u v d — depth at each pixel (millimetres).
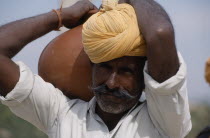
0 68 4762
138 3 4707
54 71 5004
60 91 5043
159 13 4582
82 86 4973
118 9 4668
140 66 4711
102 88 4688
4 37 4875
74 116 4914
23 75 4824
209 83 4980
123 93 4676
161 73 4457
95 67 4754
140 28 4582
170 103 4531
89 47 4641
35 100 4895
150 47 4441
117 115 4879
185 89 4535
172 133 4719
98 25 4582
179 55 4527
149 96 4637
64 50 4988
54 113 4965
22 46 4961
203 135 4988
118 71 4676
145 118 4832
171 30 4430
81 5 5238
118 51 4555
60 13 5164
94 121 4895
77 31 5082
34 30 5016
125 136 4750
